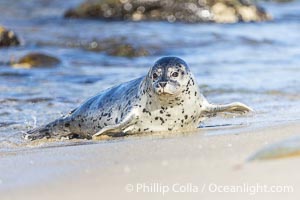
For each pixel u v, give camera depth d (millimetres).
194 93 30500
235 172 19438
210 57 61375
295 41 71312
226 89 45406
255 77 50062
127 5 90812
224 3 89500
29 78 51750
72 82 50000
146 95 30562
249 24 86625
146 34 75812
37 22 88750
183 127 30719
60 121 33781
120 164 22219
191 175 19750
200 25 85562
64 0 109812
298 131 26172
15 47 68812
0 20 89562
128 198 17891
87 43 70125
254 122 31969
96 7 92000
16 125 36188
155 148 24672
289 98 41594
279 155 20156
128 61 61062
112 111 32031
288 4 111562
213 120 33781
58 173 21672
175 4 89562
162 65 29969
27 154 26516
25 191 19453
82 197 18141
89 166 22406
